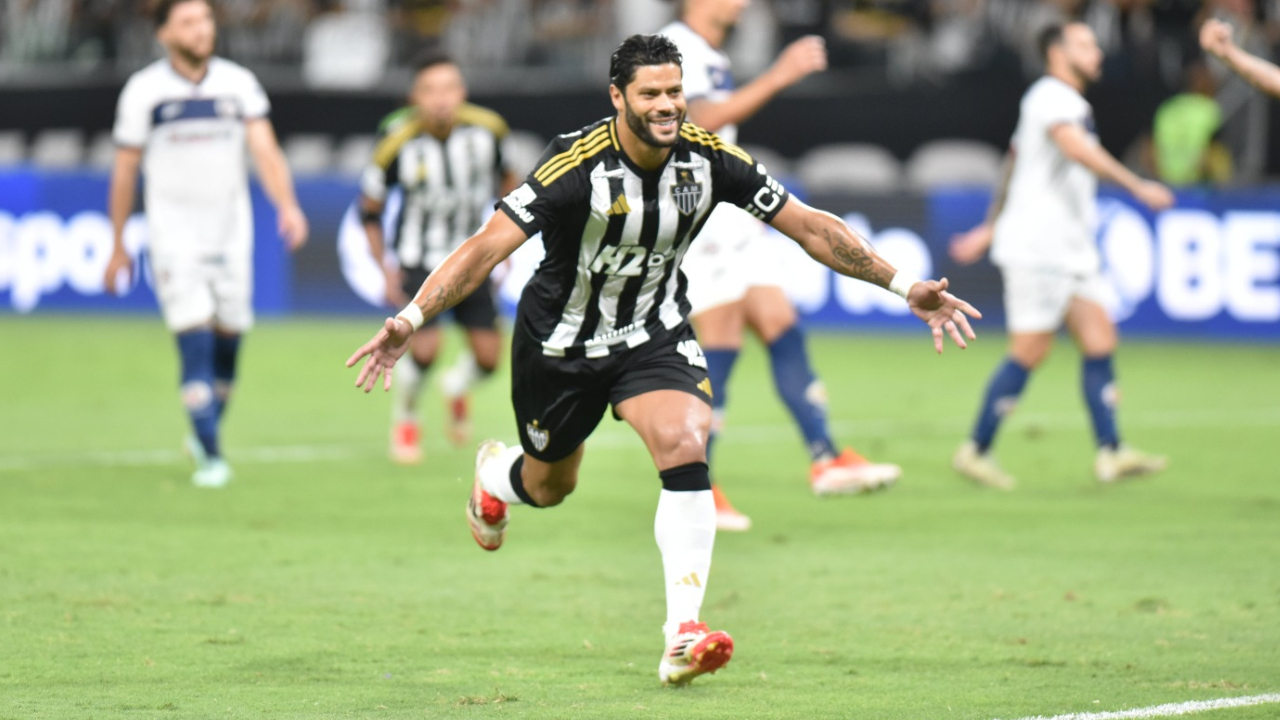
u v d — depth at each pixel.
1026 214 30.70
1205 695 16.45
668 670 16.39
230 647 18.42
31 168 63.09
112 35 72.00
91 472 31.92
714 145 16.77
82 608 20.33
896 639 19.16
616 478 32.56
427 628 19.53
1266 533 26.30
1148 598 21.38
